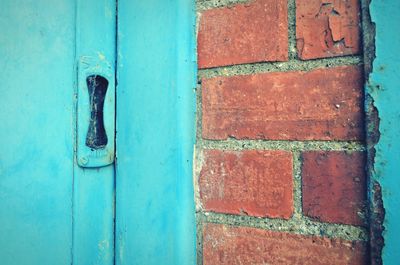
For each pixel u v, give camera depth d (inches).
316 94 17.7
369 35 16.2
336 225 16.9
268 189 18.6
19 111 18.1
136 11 21.6
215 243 19.7
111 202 21.8
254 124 19.1
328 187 17.2
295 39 18.4
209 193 20.1
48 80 19.1
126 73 21.8
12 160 17.8
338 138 17.1
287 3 18.7
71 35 20.1
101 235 21.2
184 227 19.6
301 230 17.8
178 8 20.3
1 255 17.4
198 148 20.5
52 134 19.2
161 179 20.1
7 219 17.6
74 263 19.9
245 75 19.5
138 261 20.7
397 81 15.3
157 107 20.5
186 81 20.2
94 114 21.0
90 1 21.0
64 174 19.7
